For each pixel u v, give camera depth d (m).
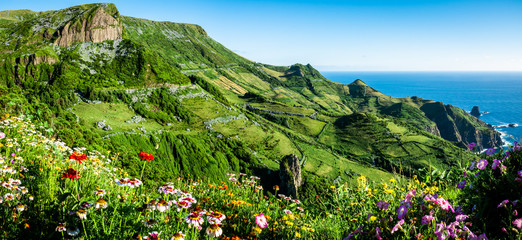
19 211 4.13
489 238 3.70
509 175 4.00
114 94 167.38
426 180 6.04
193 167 119.06
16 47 188.50
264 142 159.75
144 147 116.94
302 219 6.15
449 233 3.36
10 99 16.50
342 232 5.20
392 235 3.94
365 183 6.41
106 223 4.26
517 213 3.59
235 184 7.84
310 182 118.88
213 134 151.62
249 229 5.53
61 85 161.62
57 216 4.32
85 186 5.34
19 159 6.57
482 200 4.28
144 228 4.20
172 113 171.00
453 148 176.62
